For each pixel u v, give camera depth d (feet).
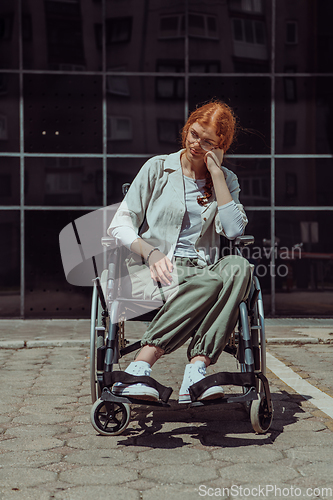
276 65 25.99
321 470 7.35
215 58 25.86
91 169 25.76
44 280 25.53
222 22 25.79
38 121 25.61
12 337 19.54
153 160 9.84
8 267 25.50
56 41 25.54
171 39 25.70
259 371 9.38
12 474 7.23
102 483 6.92
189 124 9.53
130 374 8.14
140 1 25.53
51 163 25.66
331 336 19.48
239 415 10.06
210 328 8.55
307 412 10.20
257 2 25.80
